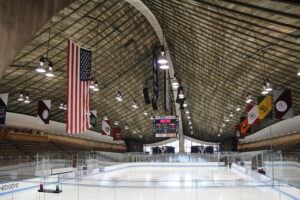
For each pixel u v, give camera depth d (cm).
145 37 1977
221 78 1920
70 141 3447
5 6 441
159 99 3123
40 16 514
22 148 2503
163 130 2481
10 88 1969
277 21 874
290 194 1060
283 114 1109
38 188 1327
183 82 2442
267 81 1283
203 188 1314
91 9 1512
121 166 2655
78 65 891
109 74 2283
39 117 1564
